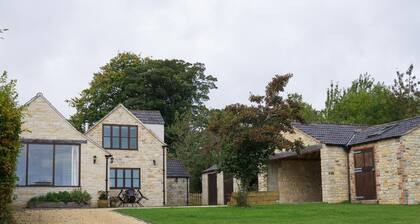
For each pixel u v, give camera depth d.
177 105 58.16
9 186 15.76
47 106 31.08
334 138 32.66
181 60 61.75
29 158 30.11
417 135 28.83
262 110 25.42
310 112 56.34
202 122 53.62
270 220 19.70
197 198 44.97
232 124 25.06
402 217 20.36
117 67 60.56
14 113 15.64
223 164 25.91
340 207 25.17
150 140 36.94
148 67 58.66
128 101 55.88
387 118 48.28
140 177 36.25
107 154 32.12
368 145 30.80
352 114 52.28
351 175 31.81
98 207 30.70
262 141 24.83
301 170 35.84
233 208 24.73
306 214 21.91
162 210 23.73
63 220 19.95
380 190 29.70
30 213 22.30
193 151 50.78
